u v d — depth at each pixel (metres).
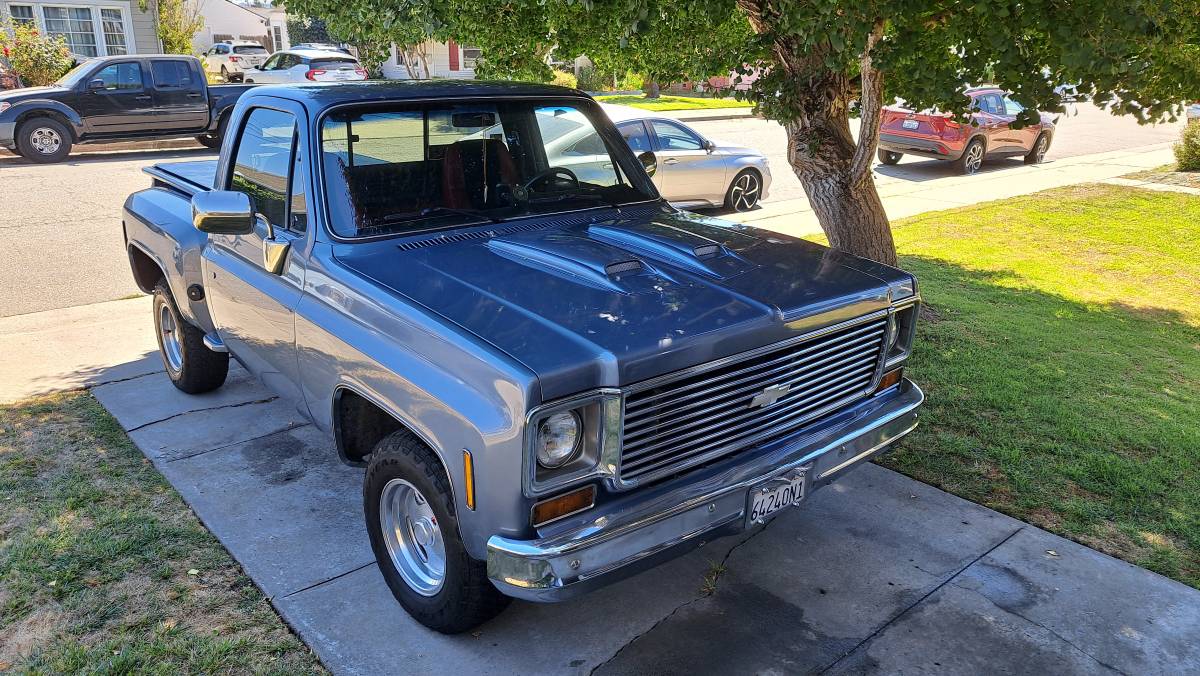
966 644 3.27
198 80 17.38
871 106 5.82
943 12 4.51
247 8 49.06
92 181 14.00
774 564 3.79
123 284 8.13
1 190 13.01
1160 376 6.08
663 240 3.68
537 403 2.53
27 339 6.56
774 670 3.12
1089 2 3.81
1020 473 4.58
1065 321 7.38
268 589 3.53
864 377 3.56
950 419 5.23
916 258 9.70
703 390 2.89
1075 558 3.84
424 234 3.68
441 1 5.21
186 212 4.97
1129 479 4.49
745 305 3.07
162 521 4.01
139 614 3.34
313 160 3.61
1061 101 4.57
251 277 4.05
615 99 31.09
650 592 3.59
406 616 3.39
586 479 2.68
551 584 2.60
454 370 2.76
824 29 4.36
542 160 4.21
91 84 16.28
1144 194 14.07
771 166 16.78
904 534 4.03
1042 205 13.10
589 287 3.14
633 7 4.37
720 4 4.81
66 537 3.84
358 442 3.62
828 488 4.46
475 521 2.74
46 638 3.19
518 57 6.13
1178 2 3.83
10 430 4.93
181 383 5.40
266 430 5.02
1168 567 3.77
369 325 3.16
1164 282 8.89
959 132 16.23
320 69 23.44
